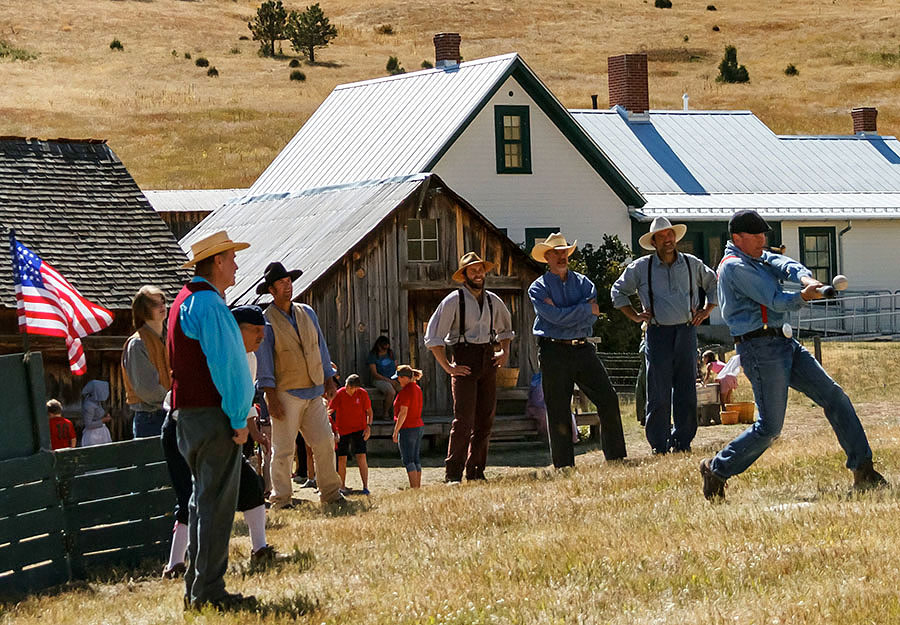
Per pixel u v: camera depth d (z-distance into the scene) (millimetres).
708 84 108000
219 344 8336
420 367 27266
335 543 11312
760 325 10773
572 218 41500
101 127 85125
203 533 8625
